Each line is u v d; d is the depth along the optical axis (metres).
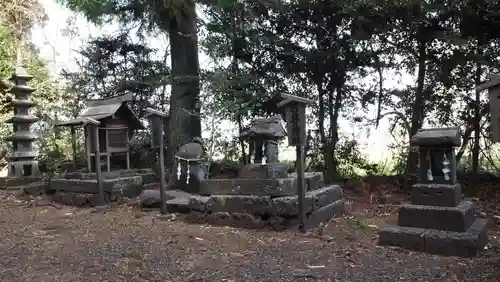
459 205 4.05
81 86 9.74
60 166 8.34
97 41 9.42
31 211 6.27
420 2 5.80
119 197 6.55
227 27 7.12
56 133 9.77
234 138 7.79
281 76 7.36
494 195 5.80
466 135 6.48
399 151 7.12
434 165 4.14
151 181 7.50
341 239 4.34
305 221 4.60
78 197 6.61
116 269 3.58
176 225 5.17
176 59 7.85
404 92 6.82
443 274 3.26
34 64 11.01
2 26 10.88
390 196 6.17
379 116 7.10
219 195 5.23
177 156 6.95
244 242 4.34
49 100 10.27
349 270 3.45
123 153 7.34
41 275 3.48
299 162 4.56
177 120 7.81
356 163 7.42
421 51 6.47
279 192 4.84
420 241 3.86
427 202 4.08
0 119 10.22
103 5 7.43
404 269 3.41
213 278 3.34
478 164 6.61
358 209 5.79
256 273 3.44
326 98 7.45
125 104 7.16
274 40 7.04
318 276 3.33
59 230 5.09
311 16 7.05
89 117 6.68
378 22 6.33
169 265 3.68
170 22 7.56
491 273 3.22
